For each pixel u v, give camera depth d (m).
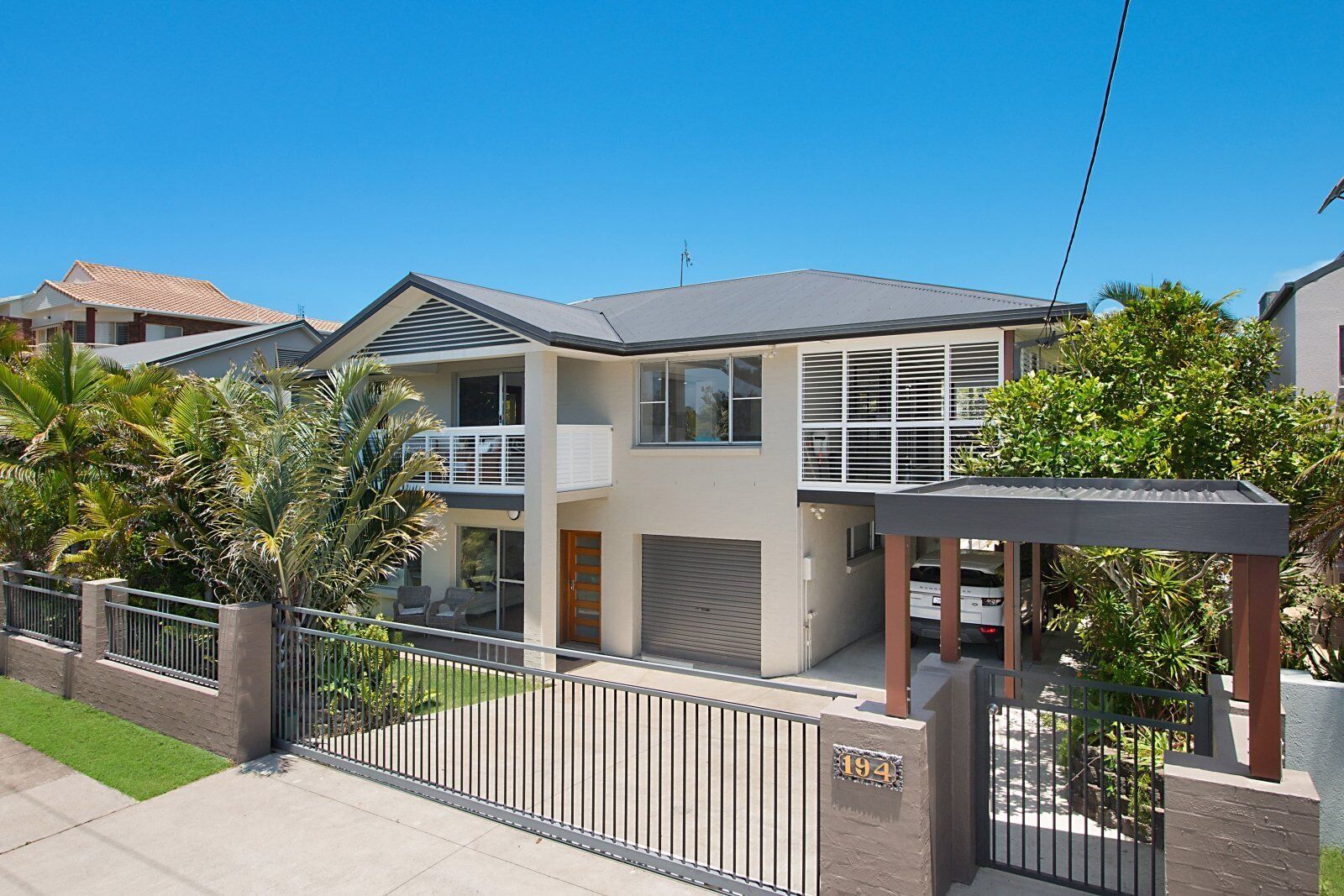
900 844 5.01
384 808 7.29
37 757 8.40
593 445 14.71
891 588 5.24
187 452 10.58
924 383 12.41
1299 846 4.27
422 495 11.76
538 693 12.34
